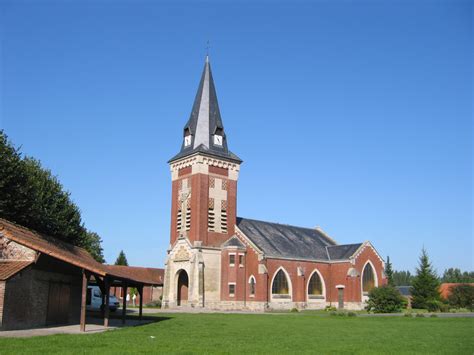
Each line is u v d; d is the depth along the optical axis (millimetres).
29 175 41875
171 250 66125
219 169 67312
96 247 84562
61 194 49938
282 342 23422
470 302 73188
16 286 26719
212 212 65500
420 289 75688
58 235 47688
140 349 19000
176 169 69125
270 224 76375
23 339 21203
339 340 25000
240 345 21641
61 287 32969
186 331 28516
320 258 73875
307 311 63281
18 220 39281
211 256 63469
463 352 20562
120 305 77188
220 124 69312
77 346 19422
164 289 65438
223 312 56750
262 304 62094
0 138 37812
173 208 68312
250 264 64312
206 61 71562
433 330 32281
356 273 71812
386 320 43125
